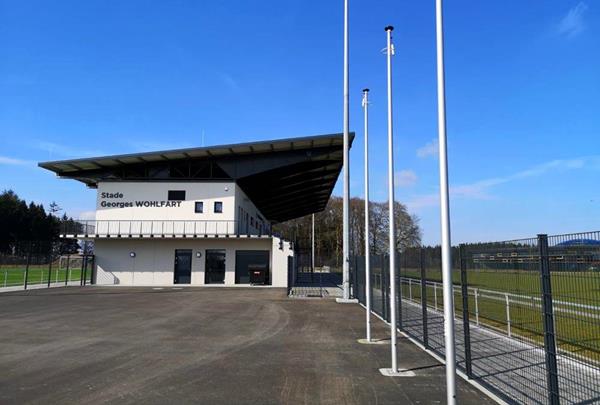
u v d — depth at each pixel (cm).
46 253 6369
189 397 664
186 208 3656
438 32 542
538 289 562
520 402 616
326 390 701
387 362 895
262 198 5200
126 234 3525
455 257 852
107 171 3738
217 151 3469
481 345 1020
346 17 2434
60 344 1100
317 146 3472
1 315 1686
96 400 650
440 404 626
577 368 566
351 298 2373
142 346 1074
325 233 9081
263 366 865
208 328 1368
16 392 689
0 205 9969
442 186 521
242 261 3625
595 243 444
